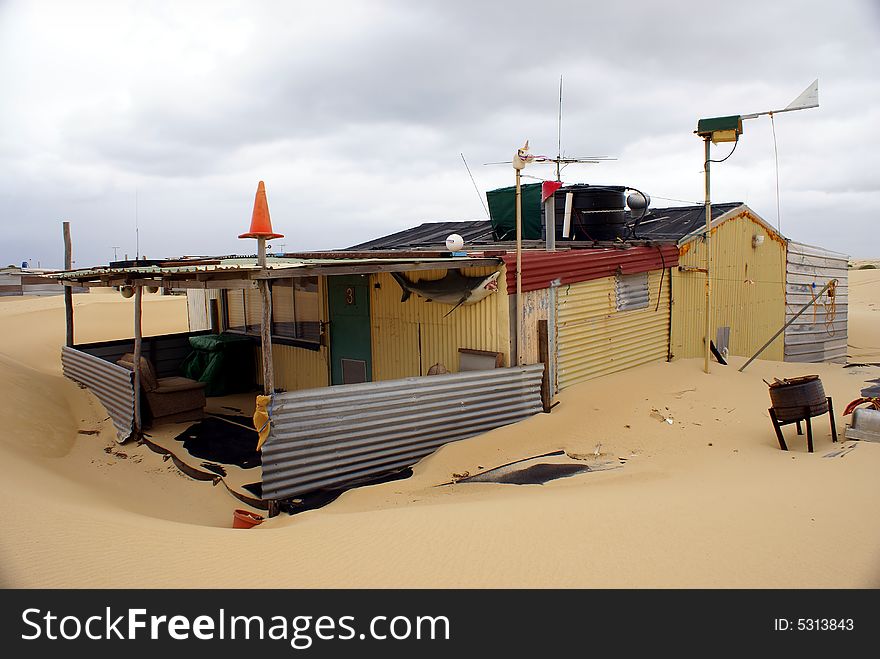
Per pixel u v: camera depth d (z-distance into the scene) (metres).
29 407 10.35
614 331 11.04
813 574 4.00
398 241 17.72
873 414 7.31
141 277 10.07
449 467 7.76
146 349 14.55
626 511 5.30
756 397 10.14
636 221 13.27
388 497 6.96
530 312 9.45
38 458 8.46
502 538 4.80
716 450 7.85
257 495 7.61
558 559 4.37
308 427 7.34
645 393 10.09
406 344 10.95
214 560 4.58
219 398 13.75
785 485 5.86
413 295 10.70
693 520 4.97
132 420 10.32
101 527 5.21
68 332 13.71
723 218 13.91
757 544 4.45
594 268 10.45
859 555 4.20
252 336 14.66
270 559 4.60
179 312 27.30
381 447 7.91
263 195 7.00
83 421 11.08
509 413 9.01
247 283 7.34
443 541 4.81
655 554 4.37
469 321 9.75
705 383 10.77
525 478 7.18
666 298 12.31
